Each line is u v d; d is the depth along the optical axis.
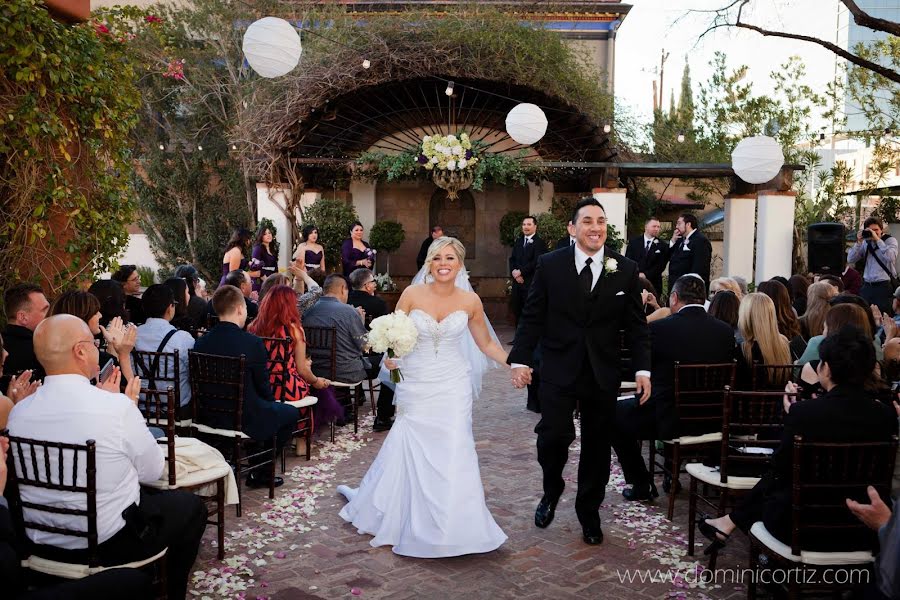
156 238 16.73
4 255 5.32
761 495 3.48
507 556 4.06
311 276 9.59
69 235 5.94
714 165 12.59
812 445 2.95
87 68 5.71
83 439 2.80
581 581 3.76
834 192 16.22
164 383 4.93
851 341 3.06
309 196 13.83
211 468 3.92
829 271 11.84
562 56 12.44
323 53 12.30
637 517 4.64
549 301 4.18
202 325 7.02
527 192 15.70
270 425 4.82
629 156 13.11
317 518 4.61
